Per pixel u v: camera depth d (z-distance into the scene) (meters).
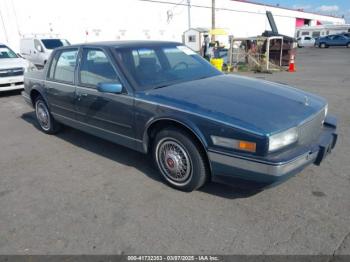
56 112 4.92
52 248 2.52
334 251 2.36
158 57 4.01
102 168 3.96
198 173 3.07
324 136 3.18
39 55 14.88
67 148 4.72
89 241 2.58
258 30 41.19
